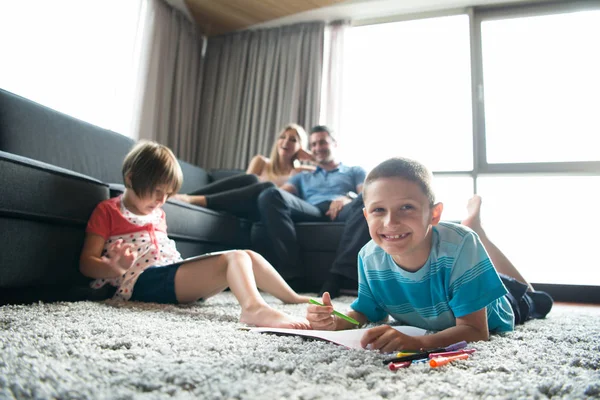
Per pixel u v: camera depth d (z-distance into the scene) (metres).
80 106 2.62
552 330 1.06
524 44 3.26
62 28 2.50
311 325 0.89
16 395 0.40
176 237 1.69
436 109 3.41
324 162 2.64
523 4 3.24
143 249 1.30
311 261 2.20
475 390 0.48
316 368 0.55
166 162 1.30
